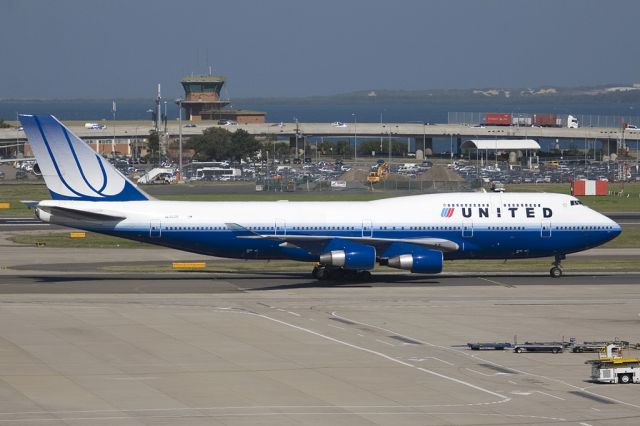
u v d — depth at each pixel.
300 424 153.50
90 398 167.38
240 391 173.88
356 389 176.62
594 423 156.12
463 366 196.00
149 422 153.25
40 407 160.88
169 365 193.00
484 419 157.75
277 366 193.50
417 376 187.00
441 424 154.62
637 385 181.88
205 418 156.12
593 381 184.62
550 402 169.00
